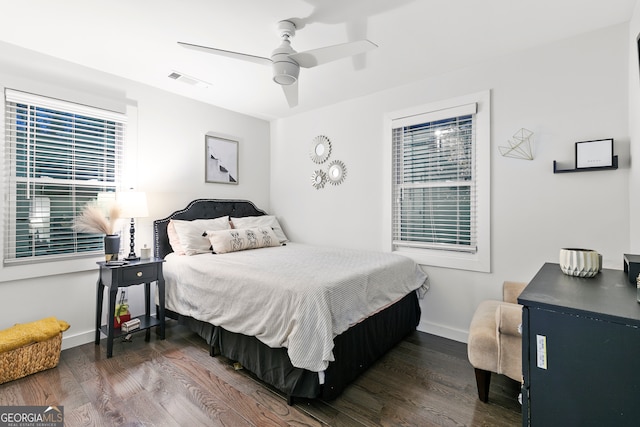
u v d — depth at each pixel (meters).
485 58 2.54
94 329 2.73
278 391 1.97
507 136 2.50
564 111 2.26
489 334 1.81
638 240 1.86
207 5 1.84
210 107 3.69
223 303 2.29
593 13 1.94
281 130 4.27
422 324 2.98
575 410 0.97
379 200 3.27
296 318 1.79
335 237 3.67
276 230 3.91
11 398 1.86
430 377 2.15
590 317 0.94
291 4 1.83
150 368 2.23
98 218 2.66
